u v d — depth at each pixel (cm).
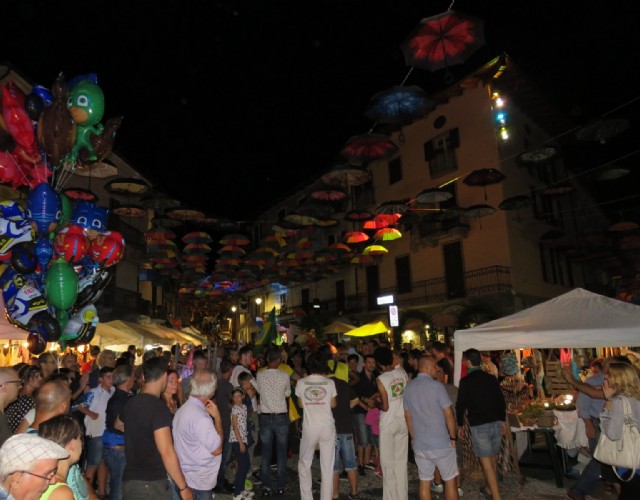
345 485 750
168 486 383
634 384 457
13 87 616
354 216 1889
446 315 2031
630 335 684
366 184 2769
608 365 477
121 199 2420
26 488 212
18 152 634
